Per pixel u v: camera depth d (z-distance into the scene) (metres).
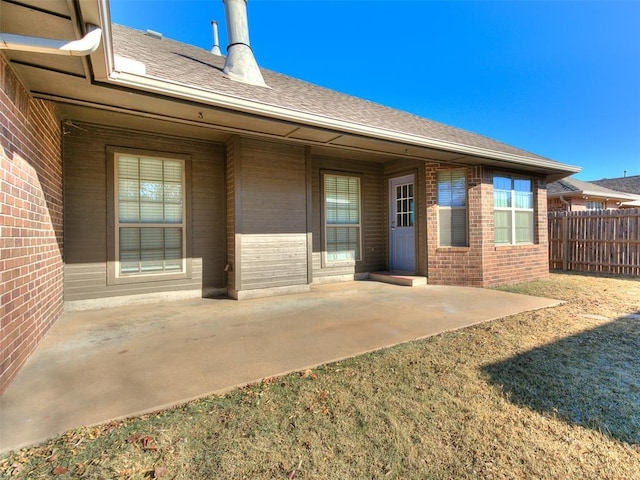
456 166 7.38
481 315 4.71
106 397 2.36
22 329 2.88
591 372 2.82
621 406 2.29
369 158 8.02
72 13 2.31
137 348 3.36
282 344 3.50
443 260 7.39
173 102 3.94
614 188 23.31
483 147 7.10
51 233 4.09
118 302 5.29
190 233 5.91
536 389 2.53
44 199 3.75
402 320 4.45
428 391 2.49
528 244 8.16
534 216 8.42
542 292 6.55
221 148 6.23
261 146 6.02
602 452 1.83
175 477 1.62
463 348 3.38
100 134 5.20
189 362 3.01
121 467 1.68
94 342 3.54
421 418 2.14
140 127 5.33
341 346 3.45
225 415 2.16
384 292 6.51
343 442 1.90
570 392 2.48
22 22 2.40
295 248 6.38
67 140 4.97
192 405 2.28
